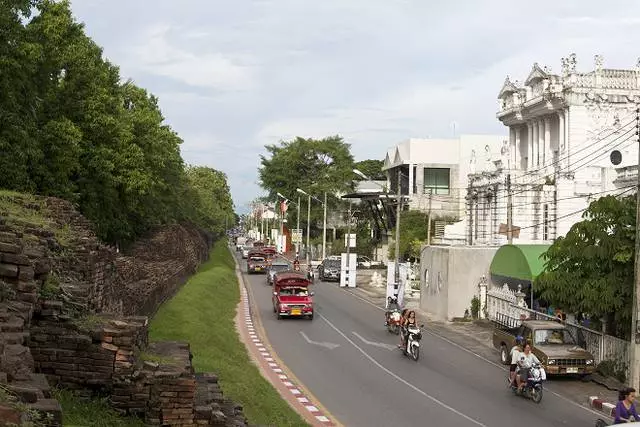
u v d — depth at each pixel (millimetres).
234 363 22953
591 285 25344
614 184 45750
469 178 62062
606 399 21141
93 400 10227
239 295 47125
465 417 18703
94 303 15367
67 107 31562
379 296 52500
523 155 59406
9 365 7484
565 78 51156
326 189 94062
